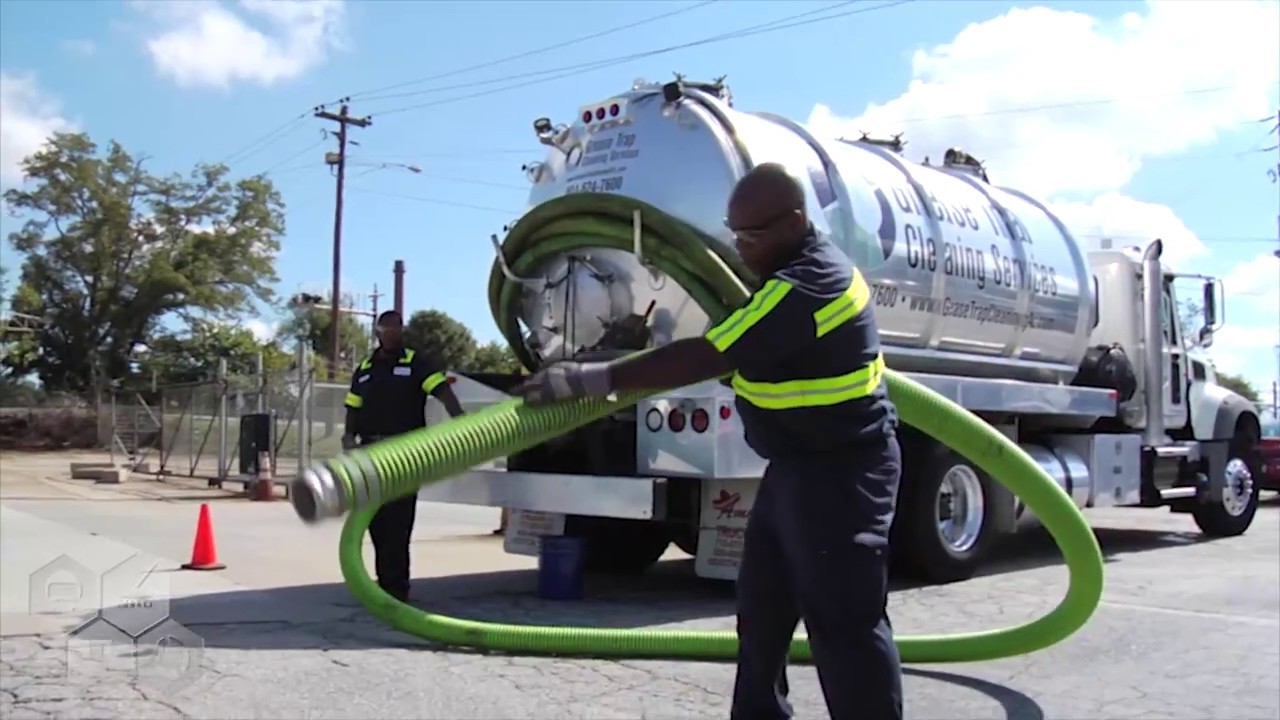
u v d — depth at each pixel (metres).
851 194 7.74
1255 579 8.72
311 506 2.40
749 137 7.32
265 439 17.27
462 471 2.73
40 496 17.56
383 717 4.59
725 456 6.70
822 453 3.10
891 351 8.17
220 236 54.53
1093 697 5.07
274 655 5.62
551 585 7.57
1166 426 11.45
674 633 5.60
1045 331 9.61
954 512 8.41
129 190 53.59
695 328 7.30
